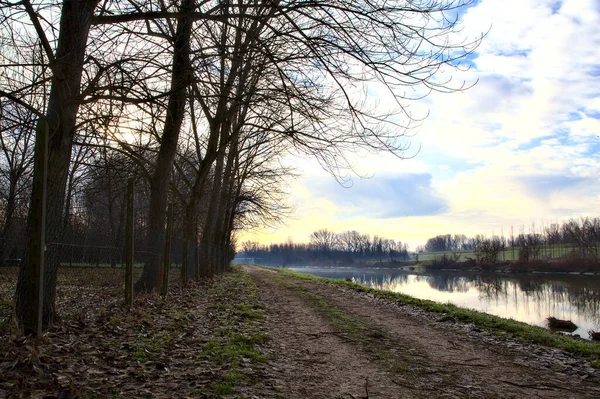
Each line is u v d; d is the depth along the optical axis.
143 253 10.27
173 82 8.89
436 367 5.70
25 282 5.29
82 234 7.28
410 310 11.24
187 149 19.28
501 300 28.56
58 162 6.22
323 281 23.00
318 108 8.64
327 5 7.48
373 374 5.27
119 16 7.39
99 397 3.74
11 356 4.23
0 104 6.43
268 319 9.23
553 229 94.94
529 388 4.91
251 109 9.94
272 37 7.99
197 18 7.79
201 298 11.95
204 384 4.38
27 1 5.81
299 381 4.87
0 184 9.35
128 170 11.30
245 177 29.50
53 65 6.04
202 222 31.08
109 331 6.15
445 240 177.25
